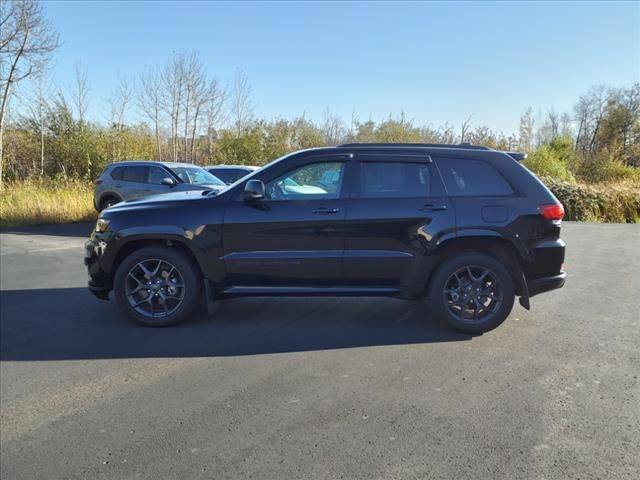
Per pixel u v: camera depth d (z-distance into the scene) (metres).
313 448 2.70
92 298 5.86
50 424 3.00
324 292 4.65
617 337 4.52
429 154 4.67
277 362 3.92
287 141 25.61
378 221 4.53
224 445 2.74
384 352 4.13
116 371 3.76
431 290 4.59
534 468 2.51
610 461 2.56
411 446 2.71
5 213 13.32
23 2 17.92
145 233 4.65
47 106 21.20
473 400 3.25
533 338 4.50
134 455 2.65
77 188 16.05
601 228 14.29
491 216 4.50
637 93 48.31
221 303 5.61
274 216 4.57
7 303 5.63
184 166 12.30
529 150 31.78
